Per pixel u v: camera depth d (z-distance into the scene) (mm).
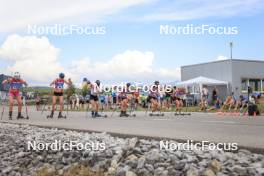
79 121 17094
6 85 19844
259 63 42125
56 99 20766
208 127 12625
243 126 12883
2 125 15445
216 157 6285
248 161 6074
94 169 7074
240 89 40750
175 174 5824
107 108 33812
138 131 11062
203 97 30562
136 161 6598
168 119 18266
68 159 8047
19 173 8125
